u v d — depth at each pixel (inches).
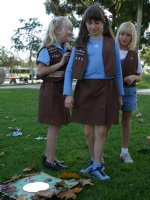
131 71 169.8
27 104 413.7
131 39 171.8
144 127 261.1
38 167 164.2
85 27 150.8
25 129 253.1
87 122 147.9
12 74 2504.9
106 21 150.9
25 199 122.2
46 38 162.6
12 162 171.8
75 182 138.4
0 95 547.5
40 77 162.6
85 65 146.8
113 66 145.9
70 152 190.1
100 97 146.3
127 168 162.2
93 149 157.6
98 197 129.4
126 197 130.0
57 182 136.8
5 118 307.7
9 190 130.8
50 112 159.6
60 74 159.6
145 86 916.6
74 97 152.6
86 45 148.9
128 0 809.5
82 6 1264.8
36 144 208.4
